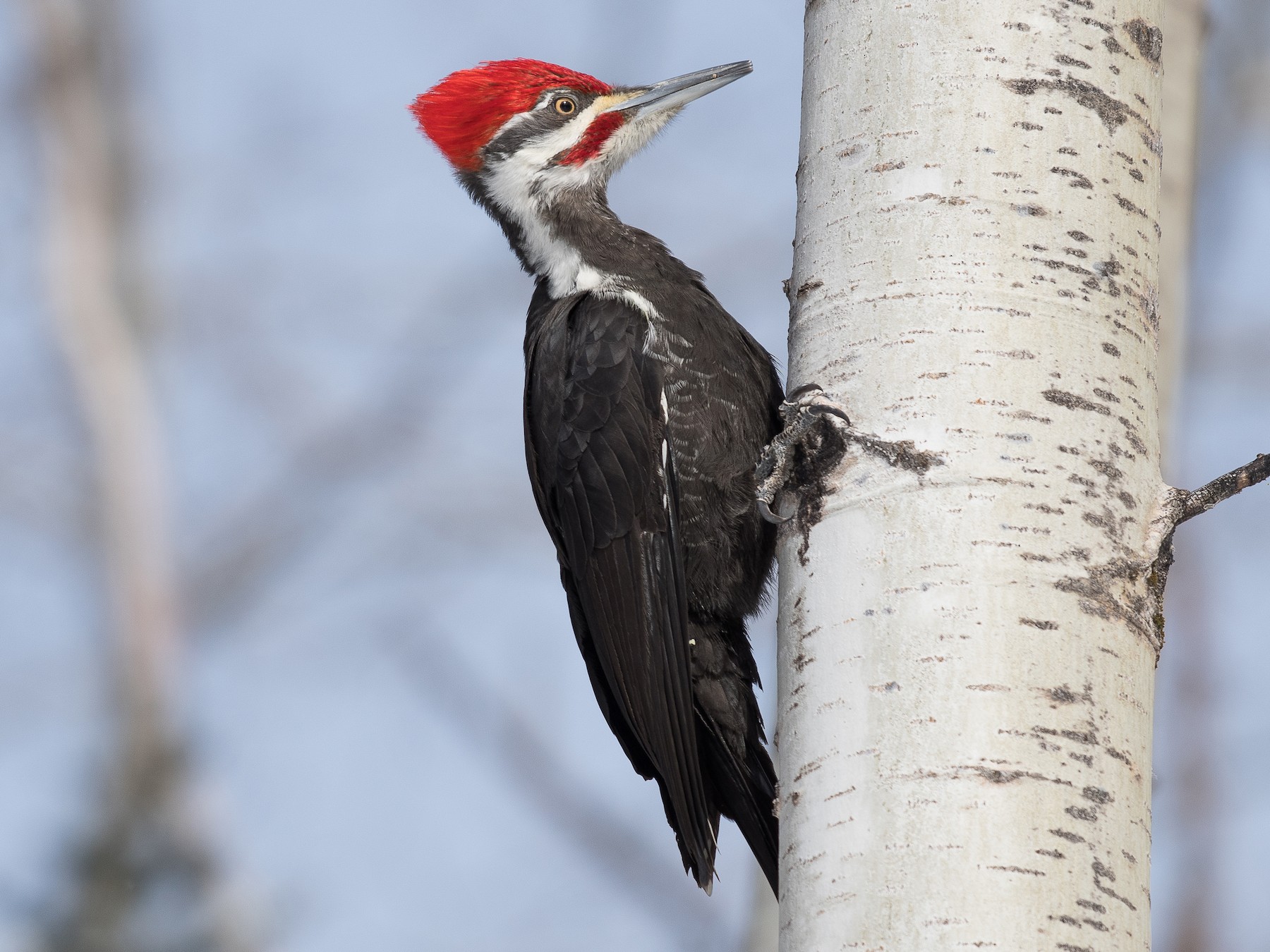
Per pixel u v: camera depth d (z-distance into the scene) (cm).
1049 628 629
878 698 630
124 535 1967
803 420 686
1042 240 683
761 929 1140
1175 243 1066
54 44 2252
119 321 2139
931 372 668
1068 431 659
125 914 1451
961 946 584
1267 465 671
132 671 1873
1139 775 628
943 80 705
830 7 753
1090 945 591
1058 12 710
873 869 606
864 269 698
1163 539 664
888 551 650
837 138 728
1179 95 1087
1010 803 602
